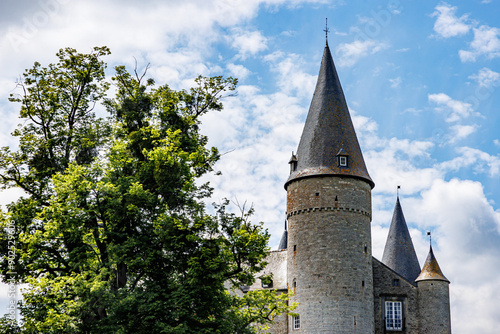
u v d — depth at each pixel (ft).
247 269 125.70
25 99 130.72
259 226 121.19
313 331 164.66
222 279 112.37
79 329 105.50
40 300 108.37
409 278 204.23
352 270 168.14
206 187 127.95
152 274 113.29
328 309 164.66
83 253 110.22
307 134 181.68
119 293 106.52
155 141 122.83
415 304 177.88
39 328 104.12
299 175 176.65
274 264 197.47
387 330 175.63
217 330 109.70
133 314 104.68
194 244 112.06
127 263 108.99
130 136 124.67
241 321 129.70
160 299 108.06
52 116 131.03
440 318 175.01
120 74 139.13
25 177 126.41
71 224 109.60
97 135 128.77
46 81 131.54
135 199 111.04
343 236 169.99
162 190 118.01
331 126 179.01
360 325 164.96
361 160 179.22
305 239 172.45
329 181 173.58
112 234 112.06
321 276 167.53
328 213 171.63
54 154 128.57
